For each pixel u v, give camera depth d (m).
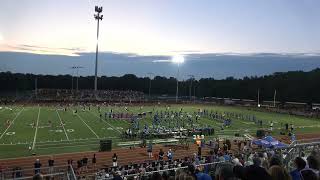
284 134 49.66
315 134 51.09
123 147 37.88
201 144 37.50
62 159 32.03
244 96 149.50
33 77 183.00
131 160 32.34
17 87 175.62
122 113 66.06
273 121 67.00
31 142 38.88
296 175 7.85
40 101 97.94
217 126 55.50
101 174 22.28
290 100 134.00
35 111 71.75
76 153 34.47
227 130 51.81
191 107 96.00
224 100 126.38
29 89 178.25
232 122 61.44
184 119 62.16
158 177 8.59
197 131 46.12
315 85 129.50
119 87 196.00
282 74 152.62
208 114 71.62
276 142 31.19
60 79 188.88
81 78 192.62
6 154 33.22
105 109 79.94
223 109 92.81
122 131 47.31
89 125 52.41
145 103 104.56
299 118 75.31
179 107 94.12
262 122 63.12
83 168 28.61
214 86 166.25
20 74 181.62
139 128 49.41
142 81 197.75
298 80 138.12
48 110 74.50
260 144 31.45
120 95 127.56
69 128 49.06
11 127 48.91
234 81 163.75
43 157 32.53
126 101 107.50
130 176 14.20
